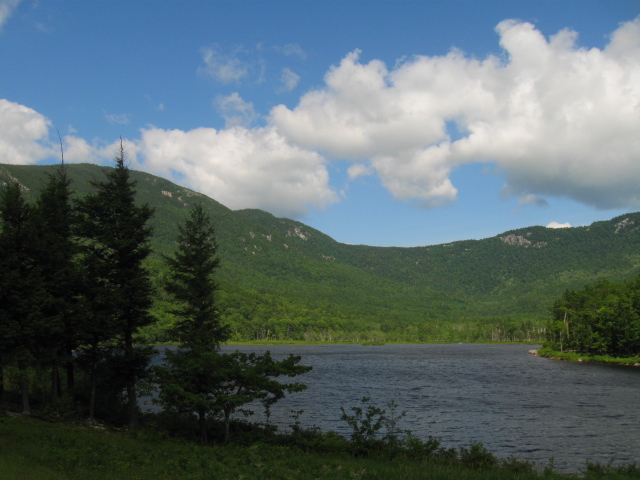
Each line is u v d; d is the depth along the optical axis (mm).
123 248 33656
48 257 30703
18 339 27641
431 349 197375
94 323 31797
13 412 29125
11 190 30812
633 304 122000
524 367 105312
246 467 20312
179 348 32125
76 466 18031
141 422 35812
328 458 24984
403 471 21031
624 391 65188
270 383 28375
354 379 80938
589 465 24266
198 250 37656
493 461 24984
